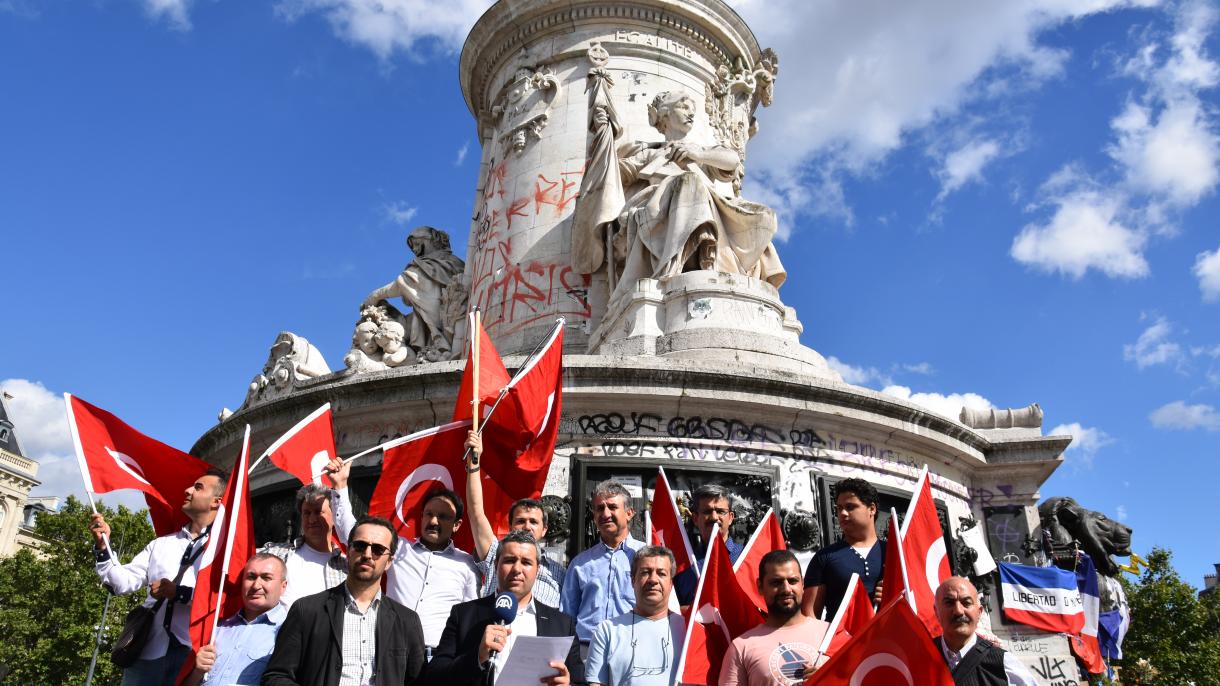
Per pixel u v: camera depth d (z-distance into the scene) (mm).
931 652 3994
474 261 14938
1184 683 22922
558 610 4562
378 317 14883
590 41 15031
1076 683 8766
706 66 15492
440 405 8898
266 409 9852
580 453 8375
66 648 26750
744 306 10039
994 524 9867
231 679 4328
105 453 6066
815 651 4293
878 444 9062
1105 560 10781
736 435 8570
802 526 8133
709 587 4926
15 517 47750
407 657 4234
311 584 5074
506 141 15109
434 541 5250
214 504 5652
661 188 11234
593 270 12805
